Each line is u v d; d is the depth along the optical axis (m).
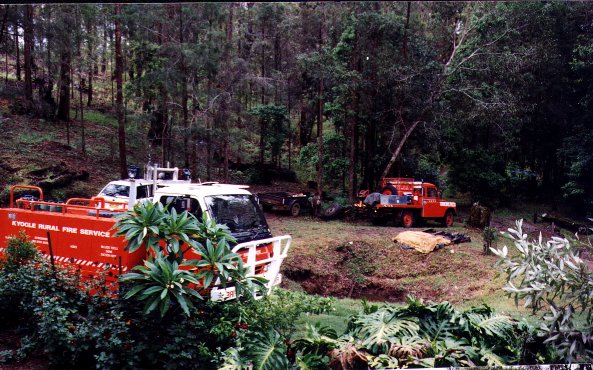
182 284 5.35
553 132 35.78
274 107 32.62
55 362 5.22
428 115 28.33
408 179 25.64
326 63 26.47
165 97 23.27
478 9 29.30
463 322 5.45
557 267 4.21
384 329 5.24
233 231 8.16
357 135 30.81
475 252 18.33
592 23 31.27
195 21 22.50
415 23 31.81
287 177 34.38
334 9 27.97
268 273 7.91
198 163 29.17
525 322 5.51
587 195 30.39
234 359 4.79
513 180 35.41
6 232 7.42
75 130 29.20
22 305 5.84
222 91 23.61
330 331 5.61
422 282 16.64
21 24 24.25
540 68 31.58
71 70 26.92
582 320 6.23
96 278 5.93
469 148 32.38
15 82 30.39
